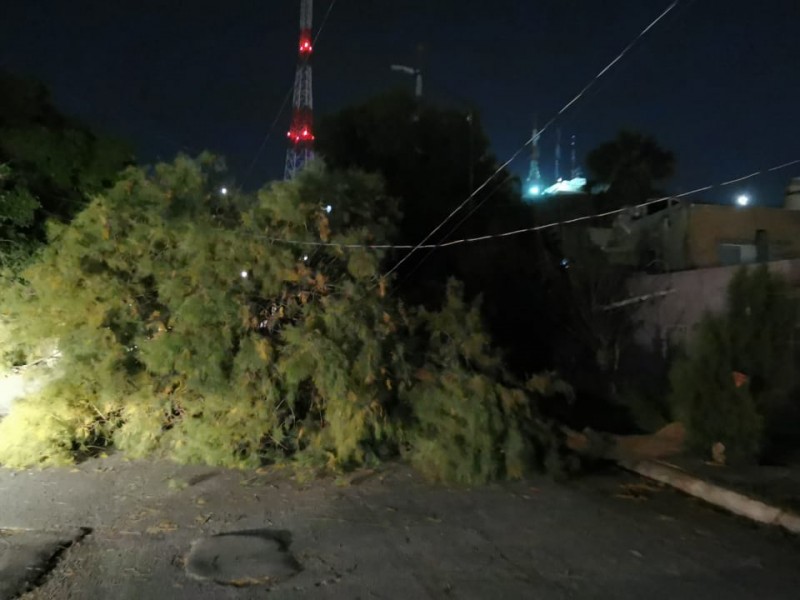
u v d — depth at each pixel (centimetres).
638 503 901
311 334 1039
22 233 1434
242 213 1128
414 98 2102
